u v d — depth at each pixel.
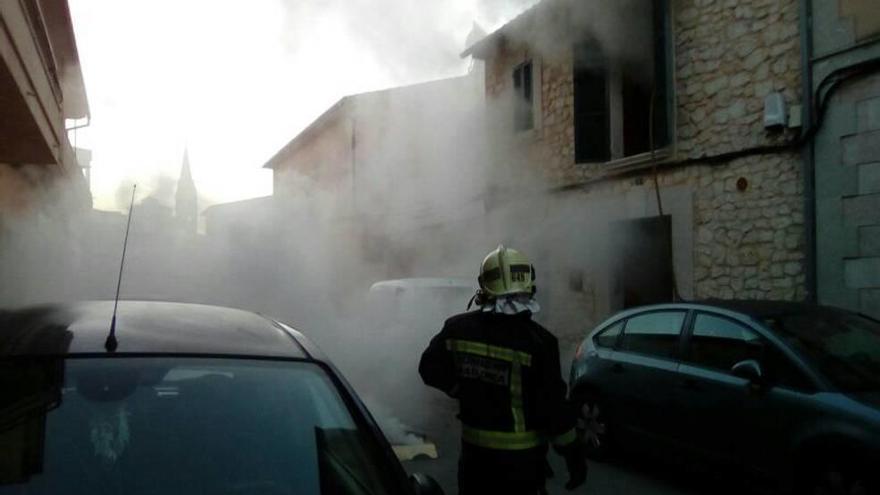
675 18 8.90
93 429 1.97
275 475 2.01
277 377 2.27
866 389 4.28
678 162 8.79
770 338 4.68
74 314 2.56
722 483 5.27
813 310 5.12
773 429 4.42
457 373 2.86
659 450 5.31
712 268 8.38
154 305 2.83
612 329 6.04
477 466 2.80
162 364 2.18
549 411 2.77
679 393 5.12
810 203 7.25
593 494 5.09
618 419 5.69
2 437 1.89
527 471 2.77
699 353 5.14
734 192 8.13
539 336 2.83
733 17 8.18
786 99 7.57
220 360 2.26
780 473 4.36
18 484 1.81
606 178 10.05
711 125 8.42
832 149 7.09
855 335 4.83
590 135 10.02
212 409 2.11
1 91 5.95
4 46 5.12
